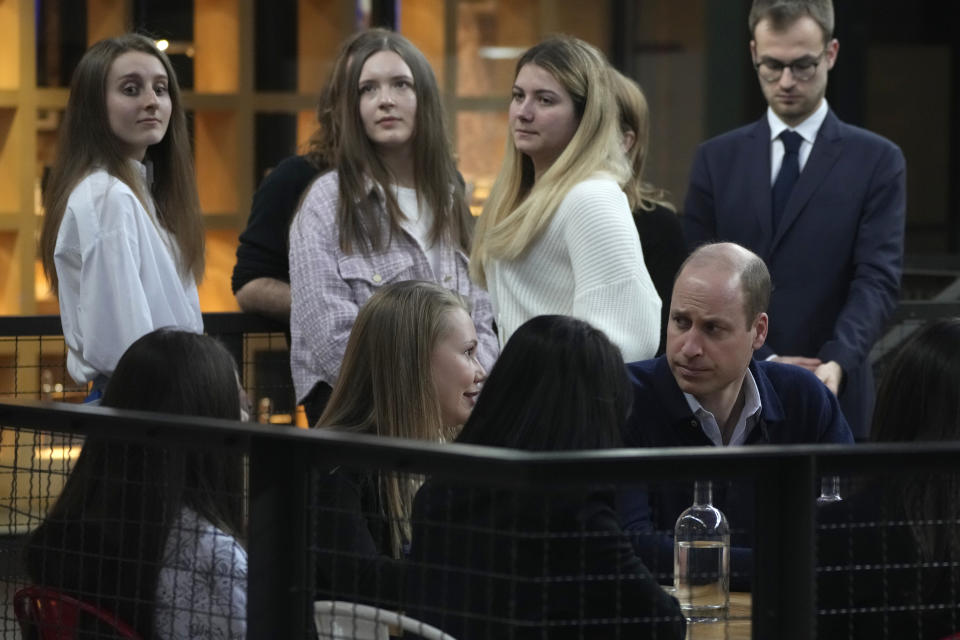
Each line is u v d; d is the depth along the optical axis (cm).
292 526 775
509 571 802
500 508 804
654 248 1425
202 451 846
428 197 1462
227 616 818
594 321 1251
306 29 2448
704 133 2708
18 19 2238
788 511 725
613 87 1332
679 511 1142
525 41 2586
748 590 1080
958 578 887
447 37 2533
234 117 2411
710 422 1170
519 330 865
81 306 1261
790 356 1630
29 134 2256
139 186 1307
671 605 821
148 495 868
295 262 1409
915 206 3103
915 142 3069
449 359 1061
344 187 1416
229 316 1527
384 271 1412
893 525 827
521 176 1379
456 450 684
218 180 2423
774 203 1667
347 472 986
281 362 1653
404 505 1005
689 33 2692
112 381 928
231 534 892
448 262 1466
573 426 840
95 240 1250
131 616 870
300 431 745
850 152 1645
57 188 1300
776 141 1677
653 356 1280
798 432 1209
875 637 916
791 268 1644
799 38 1620
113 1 2327
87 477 870
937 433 962
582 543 715
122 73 1298
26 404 841
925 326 993
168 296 1298
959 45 3036
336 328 1377
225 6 2400
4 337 1416
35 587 884
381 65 1424
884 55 3012
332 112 1476
